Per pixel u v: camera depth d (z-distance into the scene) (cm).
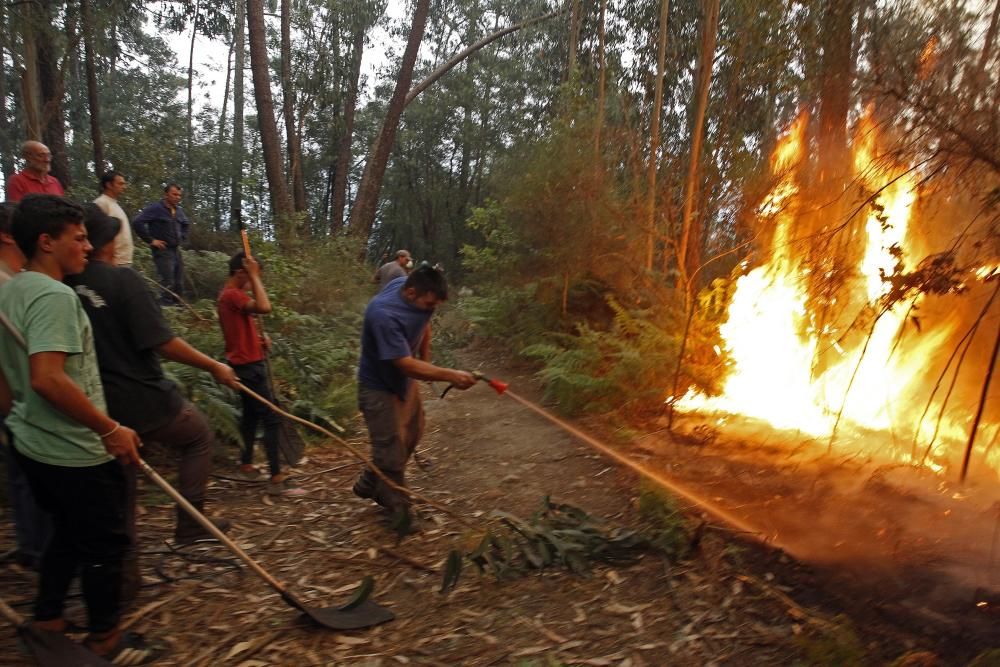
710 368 646
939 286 393
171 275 923
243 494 500
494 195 1050
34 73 1312
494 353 1020
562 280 884
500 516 397
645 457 528
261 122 1597
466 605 358
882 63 393
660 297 766
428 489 520
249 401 514
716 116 759
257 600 359
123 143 1555
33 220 265
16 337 256
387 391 448
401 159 3431
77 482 273
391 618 344
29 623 288
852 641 299
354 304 1162
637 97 1007
